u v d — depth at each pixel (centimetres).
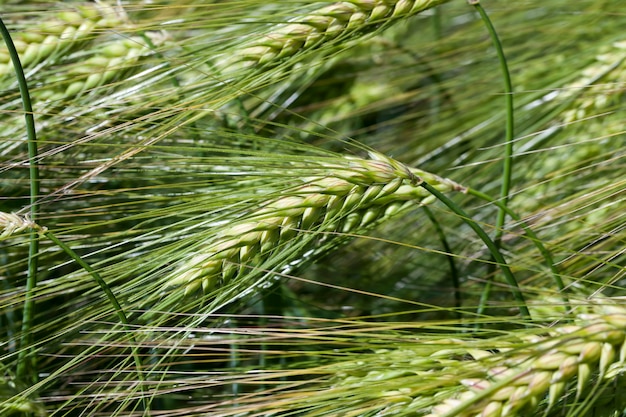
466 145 71
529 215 60
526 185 65
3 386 54
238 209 53
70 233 59
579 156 64
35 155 55
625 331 47
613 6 71
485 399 47
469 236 67
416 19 88
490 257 63
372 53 78
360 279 68
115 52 60
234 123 62
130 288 53
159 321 53
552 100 67
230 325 60
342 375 51
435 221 63
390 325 50
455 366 49
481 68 75
